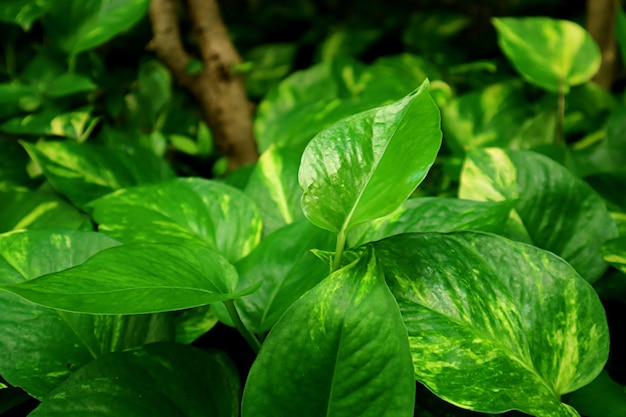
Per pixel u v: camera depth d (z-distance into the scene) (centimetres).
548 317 66
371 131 62
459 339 64
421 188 110
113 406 64
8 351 68
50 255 71
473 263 66
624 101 134
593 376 65
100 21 110
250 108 140
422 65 145
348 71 135
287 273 74
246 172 100
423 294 65
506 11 197
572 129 116
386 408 59
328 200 62
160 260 65
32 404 75
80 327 70
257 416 60
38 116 103
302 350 60
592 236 76
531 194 78
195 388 66
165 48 123
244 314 72
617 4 132
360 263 60
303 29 209
